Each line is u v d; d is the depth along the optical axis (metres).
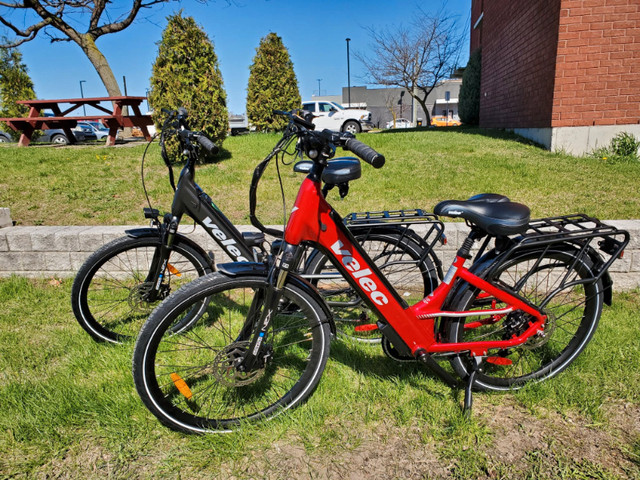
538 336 2.26
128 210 4.86
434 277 2.71
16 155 6.94
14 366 2.56
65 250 3.74
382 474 1.86
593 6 6.53
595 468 1.83
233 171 6.07
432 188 5.07
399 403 2.25
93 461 1.92
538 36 7.62
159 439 2.04
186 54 6.01
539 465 1.86
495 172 5.59
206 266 2.87
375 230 2.66
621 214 4.16
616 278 3.42
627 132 6.78
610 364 2.46
